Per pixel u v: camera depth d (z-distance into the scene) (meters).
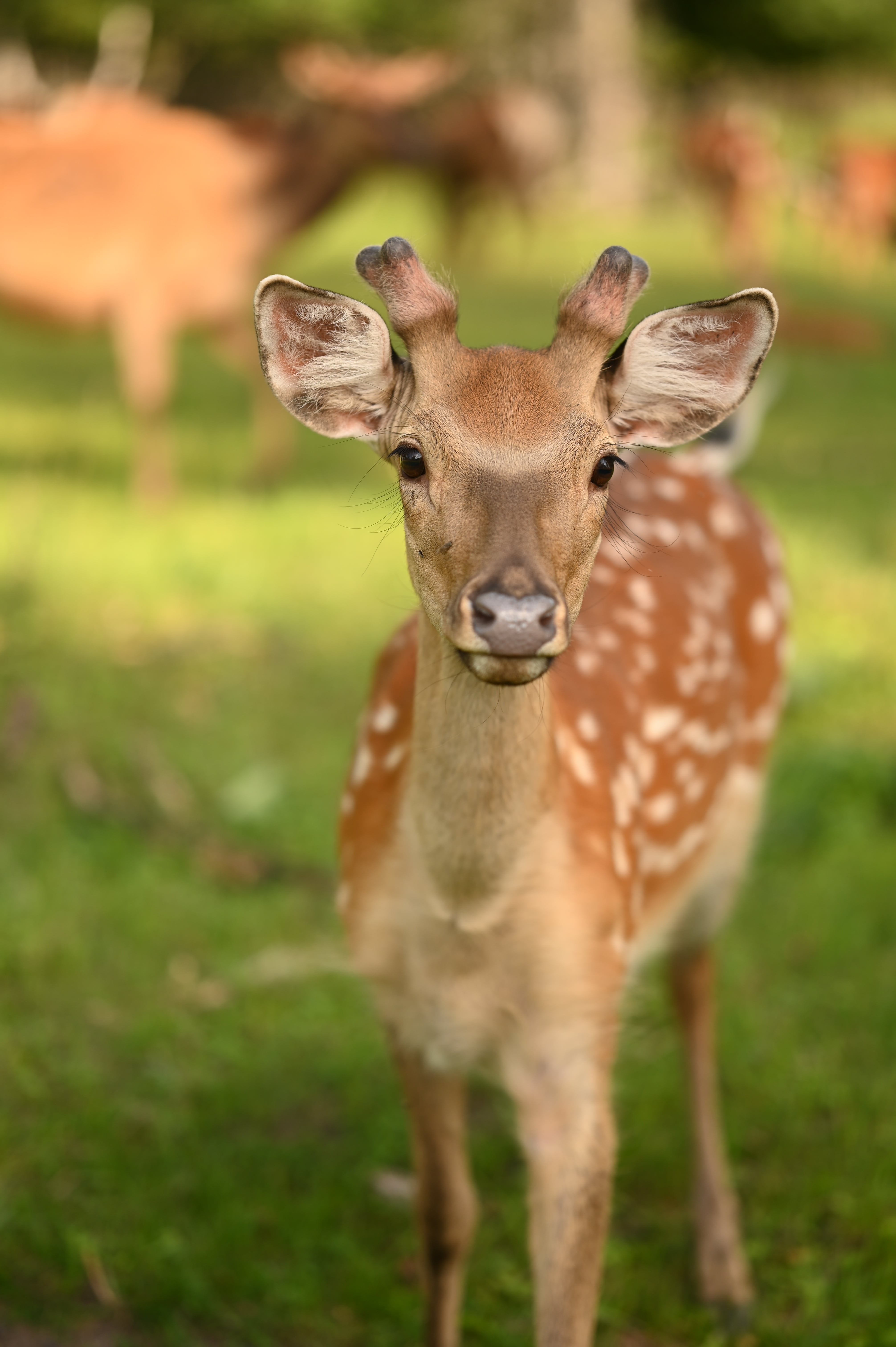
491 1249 6.11
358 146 15.60
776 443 18.50
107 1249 5.87
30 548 13.26
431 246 35.12
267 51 55.50
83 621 12.06
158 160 15.23
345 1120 6.82
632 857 5.48
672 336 4.71
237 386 21.67
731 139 29.83
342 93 15.56
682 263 33.44
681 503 6.73
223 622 12.30
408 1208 6.30
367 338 4.60
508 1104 7.04
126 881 8.36
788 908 8.43
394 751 5.21
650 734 5.90
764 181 30.00
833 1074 7.04
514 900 4.81
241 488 16.06
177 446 17.80
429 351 4.51
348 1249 5.97
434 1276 5.22
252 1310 5.68
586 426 4.40
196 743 10.09
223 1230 5.94
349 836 5.32
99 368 22.91
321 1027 7.32
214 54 57.06
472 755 4.63
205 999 7.47
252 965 7.74
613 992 5.02
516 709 4.60
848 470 17.34
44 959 7.56
